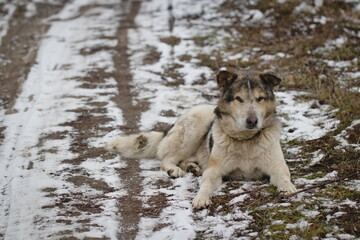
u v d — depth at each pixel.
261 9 22.70
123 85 15.54
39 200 8.91
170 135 10.54
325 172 9.33
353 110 11.65
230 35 20.50
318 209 7.92
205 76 16.11
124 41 20.31
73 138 11.80
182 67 17.03
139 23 23.09
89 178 9.82
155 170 10.30
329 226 7.39
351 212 7.70
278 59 16.84
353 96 12.34
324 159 9.77
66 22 23.89
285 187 8.55
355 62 15.68
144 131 12.15
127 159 10.83
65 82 15.87
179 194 9.02
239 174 9.58
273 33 20.08
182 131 10.41
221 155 9.31
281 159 9.15
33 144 11.47
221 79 9.46
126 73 16.62
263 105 8.98
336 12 21.00
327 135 10.78
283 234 7.32
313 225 7.42
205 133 10.48
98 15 25.06
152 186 9.47
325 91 13.28
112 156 10.89
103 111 13.45
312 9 21.36
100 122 12.73
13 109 13.82
